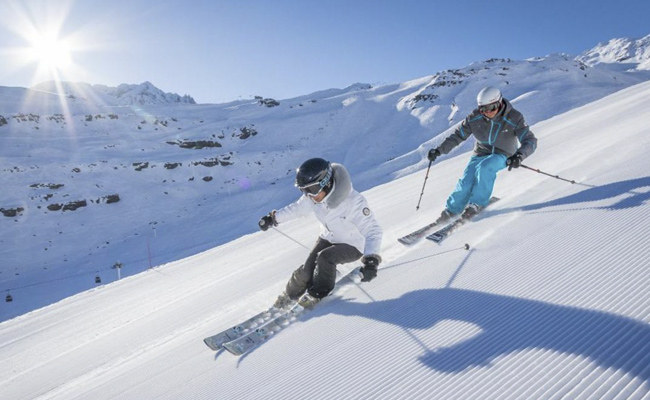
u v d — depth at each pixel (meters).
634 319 2.13
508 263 3.28
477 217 4.79
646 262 2.64
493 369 2.07
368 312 3.24
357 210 3.61
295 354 2.91
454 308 2.84
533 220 4.06
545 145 9.81
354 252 3.73
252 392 2.59
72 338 6.98
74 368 4.61
